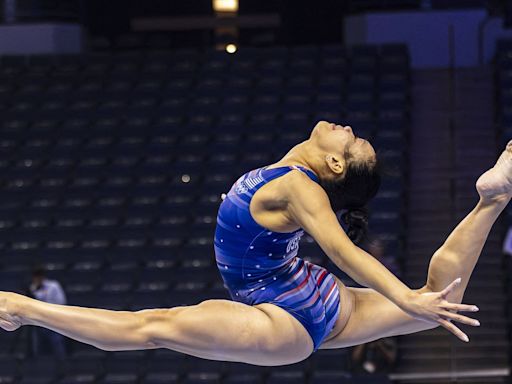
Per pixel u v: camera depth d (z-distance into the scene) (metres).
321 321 9.11
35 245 27.97
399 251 25.89
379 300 9.52
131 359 22.98
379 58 33.06
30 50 36.97
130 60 34.56
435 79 33.97
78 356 23.16
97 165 30.34
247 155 30.05
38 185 29.89
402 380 22.81
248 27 39.62
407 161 29.75
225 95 32.59
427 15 35.44
